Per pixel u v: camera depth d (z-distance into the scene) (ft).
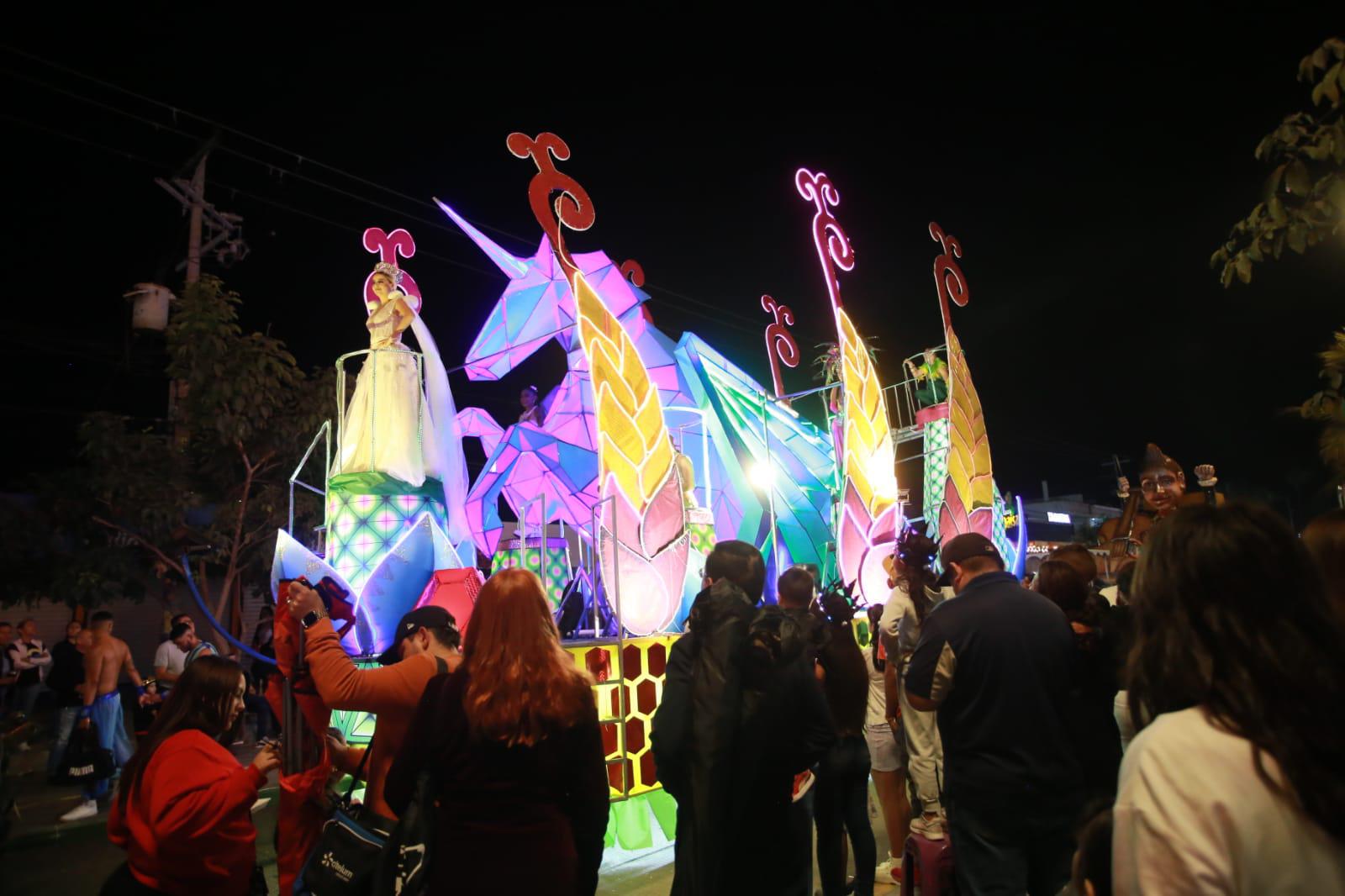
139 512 36.42
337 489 23.43
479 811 8.73
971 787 11.31
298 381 40.52
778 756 11.25
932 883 13.44
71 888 20.10
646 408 23.16
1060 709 11.27
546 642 9.27
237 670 12.26
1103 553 36.32
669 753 11.17
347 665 11.94
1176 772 4.65
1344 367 17.28
